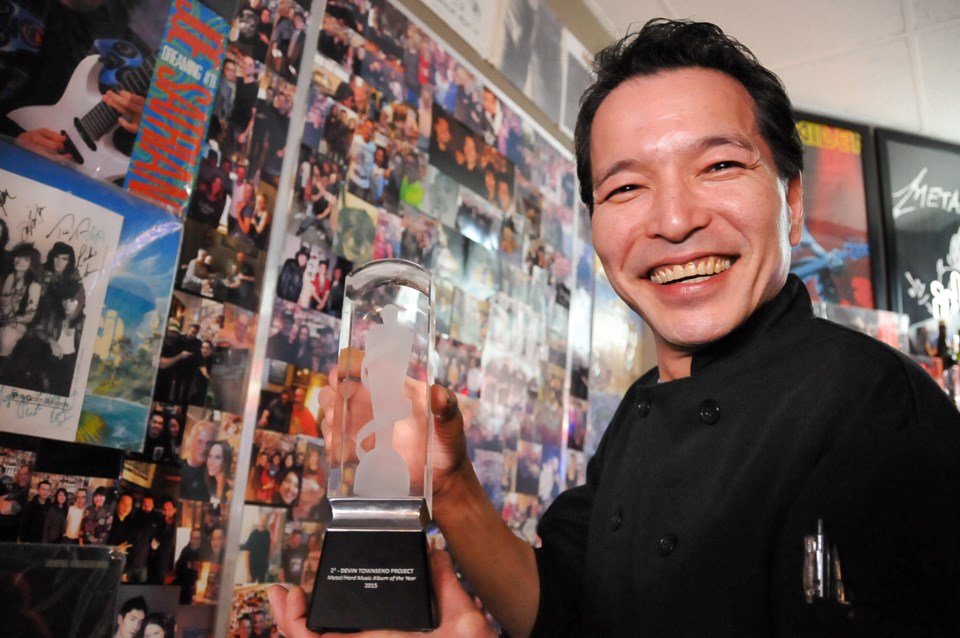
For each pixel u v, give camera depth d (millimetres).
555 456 2119
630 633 781
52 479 914
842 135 3195
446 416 732
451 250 1768
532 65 2213
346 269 1455
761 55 2852
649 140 815
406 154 1649
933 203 3178
